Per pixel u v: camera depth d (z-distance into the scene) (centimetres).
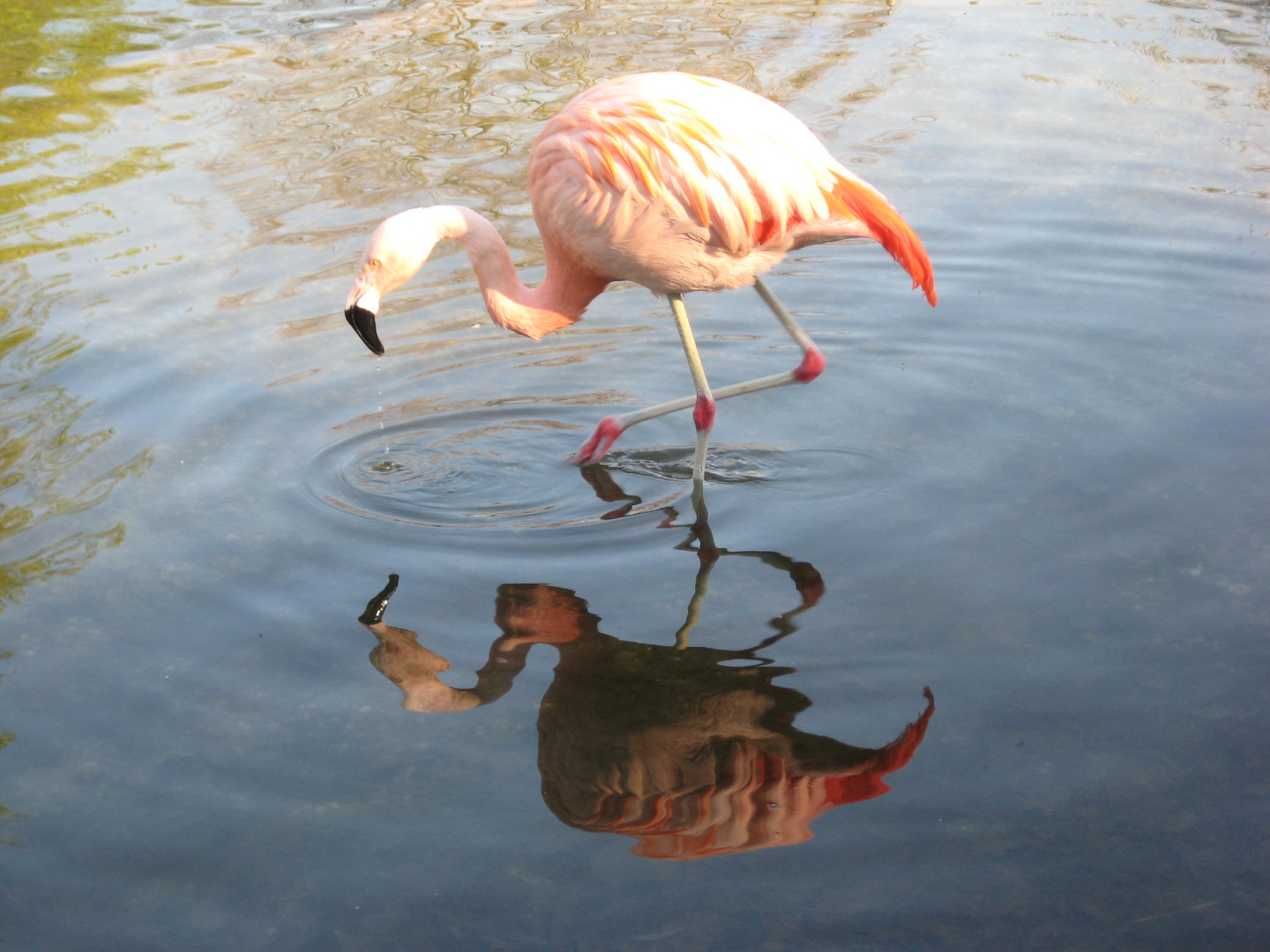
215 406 400
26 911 205
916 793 227
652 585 303
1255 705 248
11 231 520
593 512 343
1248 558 302
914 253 340
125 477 356
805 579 303
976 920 197
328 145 605
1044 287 472
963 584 297
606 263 348
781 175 327
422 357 443
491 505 349
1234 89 640
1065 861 209
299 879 212
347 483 359
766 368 437
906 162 570
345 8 819
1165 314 446
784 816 222
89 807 230
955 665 266
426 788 233
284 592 302
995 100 639
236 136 617
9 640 283
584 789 231
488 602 297
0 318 450
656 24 775
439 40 755
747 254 342
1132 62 685
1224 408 379
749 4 814
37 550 319
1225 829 215
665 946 194
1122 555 306
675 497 351
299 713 257
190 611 294
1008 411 389
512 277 372
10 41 755
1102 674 260
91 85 683
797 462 368
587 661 272
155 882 212
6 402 395
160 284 479
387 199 548
